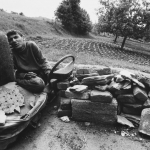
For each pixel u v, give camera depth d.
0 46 2.53
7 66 2.67
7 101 2.36
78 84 3.11
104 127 2.79
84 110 2.82
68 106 2.96
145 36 14.62
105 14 15.91
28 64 3.11
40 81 2.80
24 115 2.24
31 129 2.67
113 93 3.01
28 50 3.01
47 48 9.57
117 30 14.61
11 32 2.91
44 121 2.88
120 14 13.98
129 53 13.19
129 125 2.75
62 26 32.50
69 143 2.41
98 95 2.70
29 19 24.00
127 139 2.53
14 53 3.01
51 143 2.40
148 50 20.42
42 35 19.02
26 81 2.73
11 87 2.62
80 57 7.01
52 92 3.48
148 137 2.57
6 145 2.15
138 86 2.97
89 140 2.49
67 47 11.17
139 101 2.94
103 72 3.29
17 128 2.14
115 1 15.05
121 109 3.08
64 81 3.11
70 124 2.83
